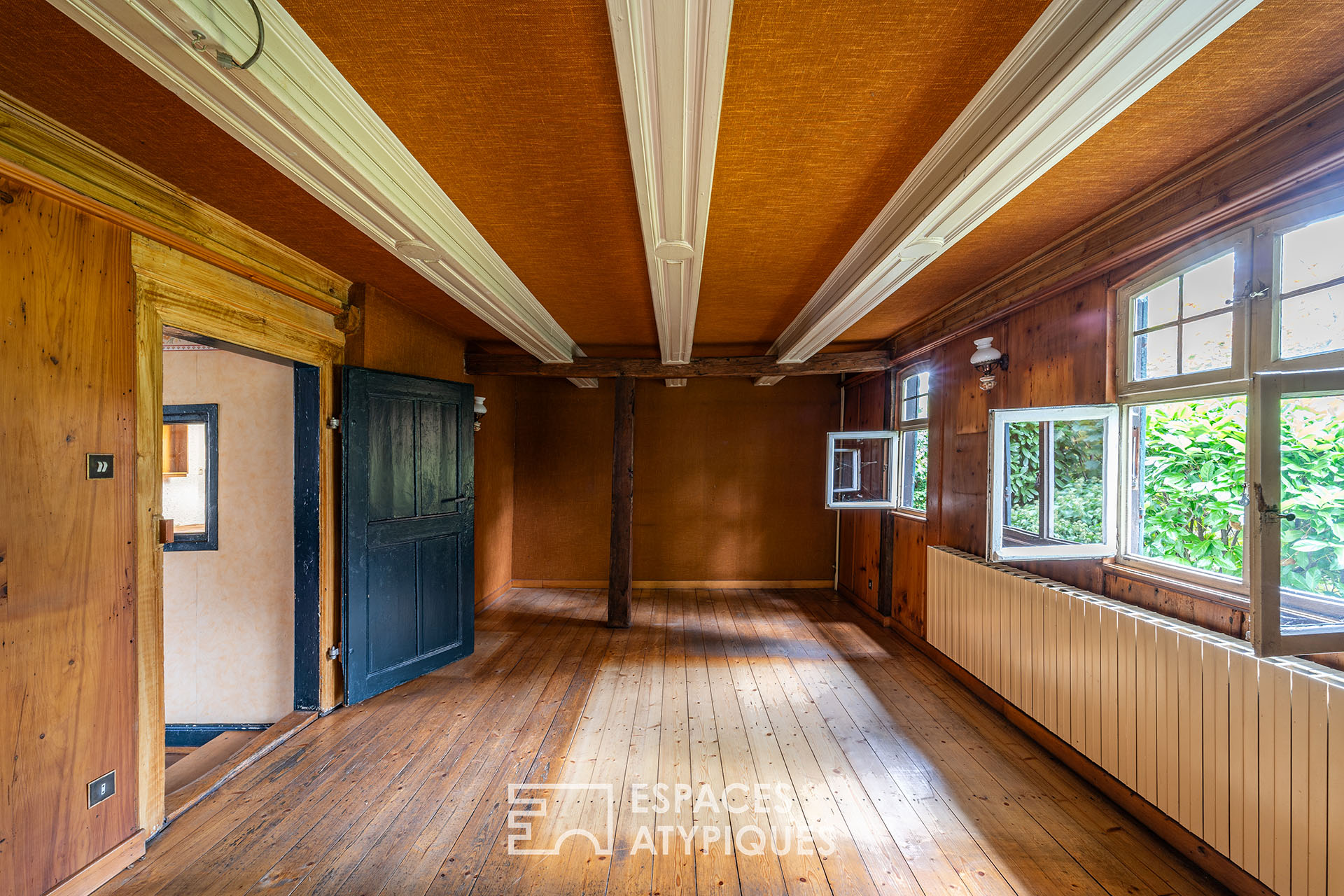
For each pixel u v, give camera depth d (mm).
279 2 1396
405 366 4266
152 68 1459
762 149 2059
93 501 2113
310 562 3525
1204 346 2365
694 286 3254
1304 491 1981
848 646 4918
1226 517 2320
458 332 5211
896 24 1447
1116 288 2740
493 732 3314
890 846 2336
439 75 1659
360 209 2254
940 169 2078
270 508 3717
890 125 1903
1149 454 2695
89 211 2068
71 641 2029
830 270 3391
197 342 2791
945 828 2451
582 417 7211
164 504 4195
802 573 7215
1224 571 2311
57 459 1989
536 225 2756
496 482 6535
